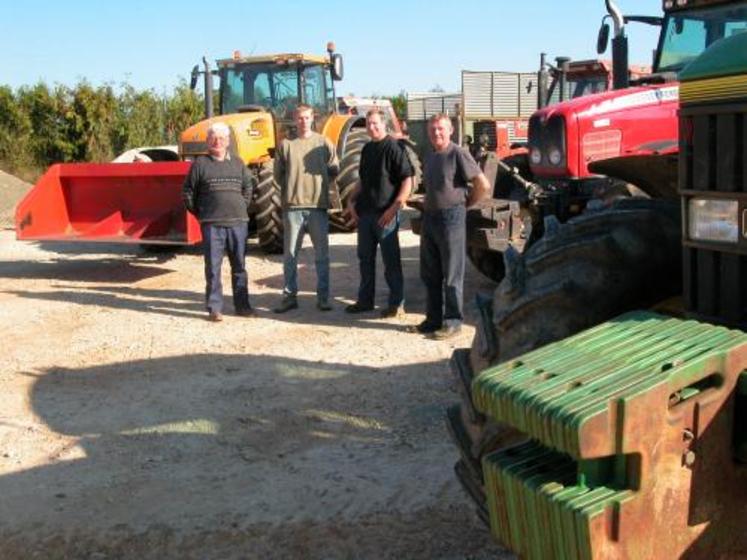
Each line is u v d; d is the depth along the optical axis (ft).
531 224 25.53
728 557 7.10
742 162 7.63
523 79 62.75
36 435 16.12
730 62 7.62
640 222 9.46
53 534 12.38
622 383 6.56
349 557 11.51
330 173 26.21
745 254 7.70
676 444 6.63
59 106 83.35
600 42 25.96
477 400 7.22
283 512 12.84
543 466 6.94
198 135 38.34
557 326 9.13
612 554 6.41
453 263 22.02
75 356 21.59
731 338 7.13
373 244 25.13
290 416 16.80
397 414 16.72
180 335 23.49
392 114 59.36
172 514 12.88
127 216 33.73
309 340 22.56
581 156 24.77
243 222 25.30
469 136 56.39
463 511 12.62
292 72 42.27
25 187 61.26
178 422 16.66
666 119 25.35
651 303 9.47
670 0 24.40
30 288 30.99
